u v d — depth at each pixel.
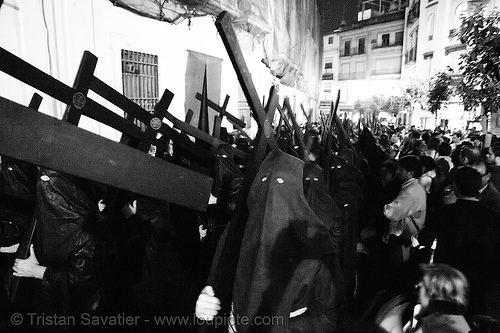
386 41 48.41
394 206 3.77
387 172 5.46
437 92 17.08
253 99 1.33
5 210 2.48
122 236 2.89
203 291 1.45
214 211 2.96
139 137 1.55
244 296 1.51
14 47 4.46
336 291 1.80
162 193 1.00
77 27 5.27
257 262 1.50
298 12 19.02
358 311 3.88
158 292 3.21
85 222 2.09
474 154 4.48
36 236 2.11
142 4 6.18
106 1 5.79
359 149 7.17
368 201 5.53
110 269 2.94
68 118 1.21
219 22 1.07
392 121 36.78
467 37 7.48
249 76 1.27
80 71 1.22
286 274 1.51
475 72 7.51
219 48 9.23
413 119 32.09
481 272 2.88
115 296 2.94
